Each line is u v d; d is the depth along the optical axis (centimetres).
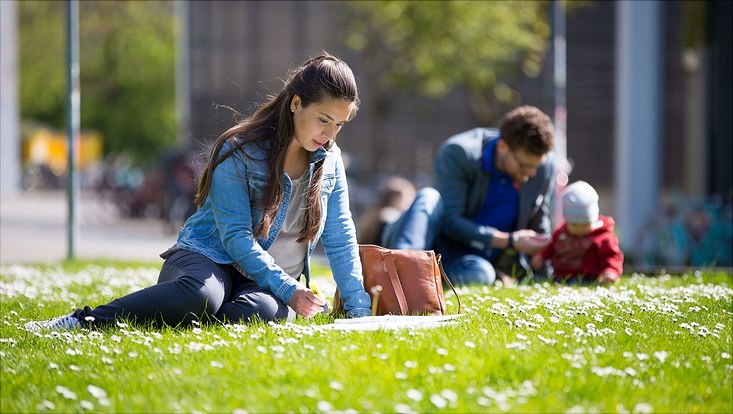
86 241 3362
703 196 2858
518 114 1284
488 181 1325
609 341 778
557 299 1009
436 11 3619
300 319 886
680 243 2267
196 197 947
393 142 5188
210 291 885
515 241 1287
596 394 618
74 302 1122
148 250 2939
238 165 906
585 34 5244
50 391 638
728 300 1037
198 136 4750
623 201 2562
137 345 770
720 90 2772
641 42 2530
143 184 4928
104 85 7888
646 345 764
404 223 1250
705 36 2800
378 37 4103
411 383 627
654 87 2538
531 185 1326
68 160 2127
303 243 952
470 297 1068
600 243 1281
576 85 5253
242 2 4684
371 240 1862
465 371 655
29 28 7781
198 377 652
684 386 655
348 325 828
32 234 3622
